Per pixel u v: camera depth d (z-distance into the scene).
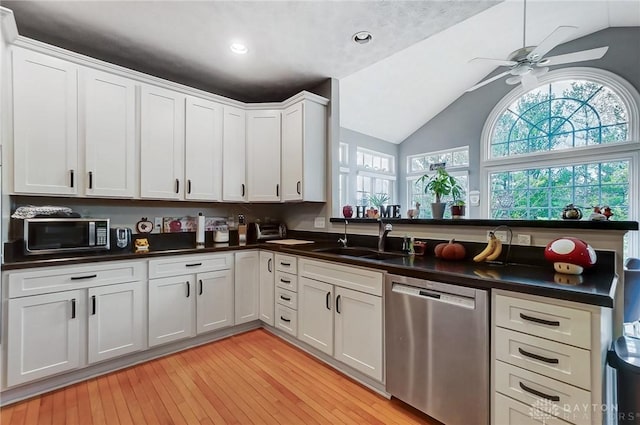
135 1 1.95
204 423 1.64
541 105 5.31
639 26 4.31
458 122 6.39
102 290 2.09
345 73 2.99
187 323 2.50
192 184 2.77
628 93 4.39
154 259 2.33
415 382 1.68
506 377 1.35
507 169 5.64
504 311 1.36
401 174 7.43
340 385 2.01
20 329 1.81
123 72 2.40
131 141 2.45
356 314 2.02
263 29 2.27
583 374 1.16
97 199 2.59
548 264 1.69
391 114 6.29
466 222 2.02
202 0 1.94
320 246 2.78
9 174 1.93
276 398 1.86
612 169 4.56
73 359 1.98
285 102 3.11
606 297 1.09
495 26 4.26
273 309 2.78
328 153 3.12
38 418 1.67
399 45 2.50
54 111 2.10
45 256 2.04
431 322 1.61
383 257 2.37
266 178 3.13
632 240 4.28
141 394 1.90
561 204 5.05
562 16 4.12
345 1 1.97
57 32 2.29
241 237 3.13
